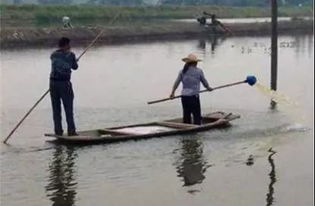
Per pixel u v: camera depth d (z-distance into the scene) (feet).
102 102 63.57
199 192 32.89
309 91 68.49
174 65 99.30
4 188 33.65
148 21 209.56
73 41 153.69
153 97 66.95
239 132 47.09
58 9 204.95
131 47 139.23
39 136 46.50
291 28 212.84
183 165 38.01
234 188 33.45
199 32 183.93
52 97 44.70
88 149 42.09
